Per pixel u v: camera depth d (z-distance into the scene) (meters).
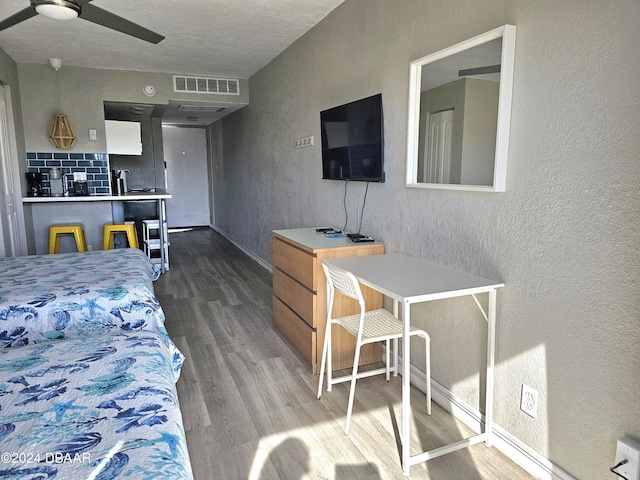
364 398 2.53
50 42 4.21
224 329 3.61
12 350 1.55
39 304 2.14
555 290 1.74
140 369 1.38
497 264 2.03
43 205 5.25
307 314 2.85
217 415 2.34
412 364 2.68
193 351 3.18
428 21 2.39
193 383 2.70
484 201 2.08
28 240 4.90
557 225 1.71
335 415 2.35
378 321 2.39
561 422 1.74
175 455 0.95
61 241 5.38
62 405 1.15
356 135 3.09
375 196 3.03
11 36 4.00
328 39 3.57
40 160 5.17
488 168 2.01
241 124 6.61
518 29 1.83
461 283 2.00
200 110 6.77
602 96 1.52
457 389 2.32
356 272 2.25
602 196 1.54
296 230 3.53
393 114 2.76
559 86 1.67
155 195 5.34
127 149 5.60
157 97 5.58
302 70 4.16
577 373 1.67
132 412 1.12
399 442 2.12
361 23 3.06
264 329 3.61
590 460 1.64
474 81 2.06
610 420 1.56
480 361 2.16
